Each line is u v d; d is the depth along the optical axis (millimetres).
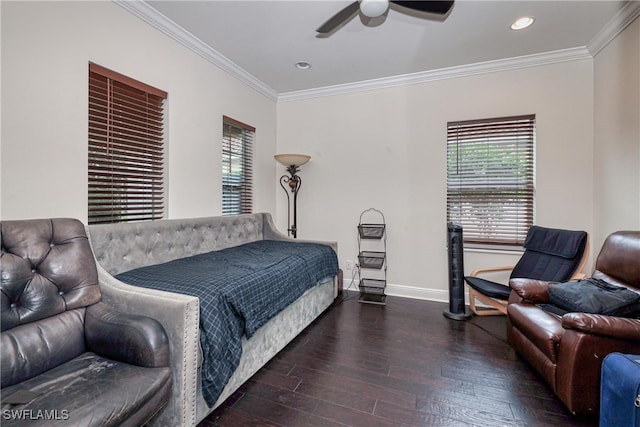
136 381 1155
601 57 2680
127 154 2225
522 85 3059
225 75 3172
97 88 2014
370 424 1501
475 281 2818
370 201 3727
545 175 2998
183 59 2650
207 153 2938
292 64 3201
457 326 2699
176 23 2449
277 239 3676
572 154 2910
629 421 1190
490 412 1582
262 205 3900
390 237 3637
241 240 3332
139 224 2160
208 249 2826
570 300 1783
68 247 1481
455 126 3340
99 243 1883
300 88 3885
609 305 1638
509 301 2322
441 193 3402
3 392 1059
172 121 2547
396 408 1616
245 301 1785
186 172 2697
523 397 1702
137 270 2051
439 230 3422
